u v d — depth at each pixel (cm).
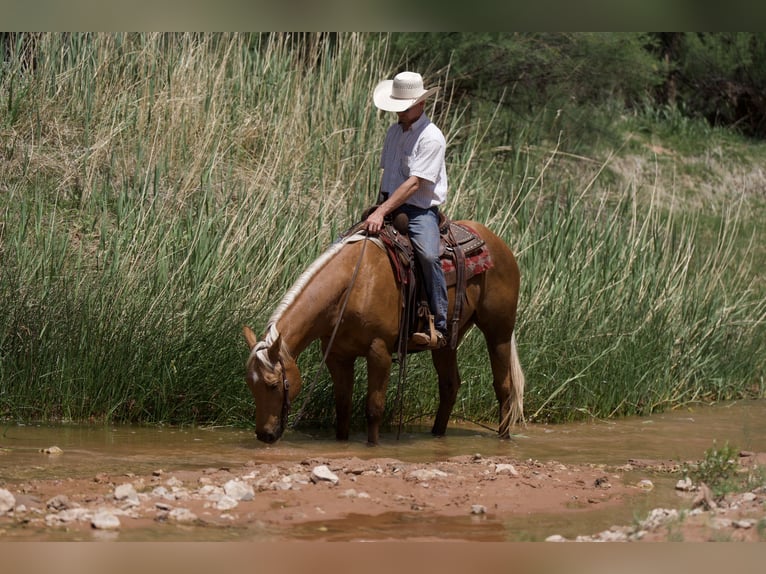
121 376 930
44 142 1289
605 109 1914
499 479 688
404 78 826
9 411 918
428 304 845
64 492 608
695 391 1251
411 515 586
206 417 941
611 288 1198
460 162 1394
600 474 732
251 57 1488
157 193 1156
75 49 1371
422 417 1016
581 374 1054
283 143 1337
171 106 1333
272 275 1017
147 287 998
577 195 1614
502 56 1725
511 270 918
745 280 1516
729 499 639
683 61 2548
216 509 579
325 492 633
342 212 1249
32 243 1072
